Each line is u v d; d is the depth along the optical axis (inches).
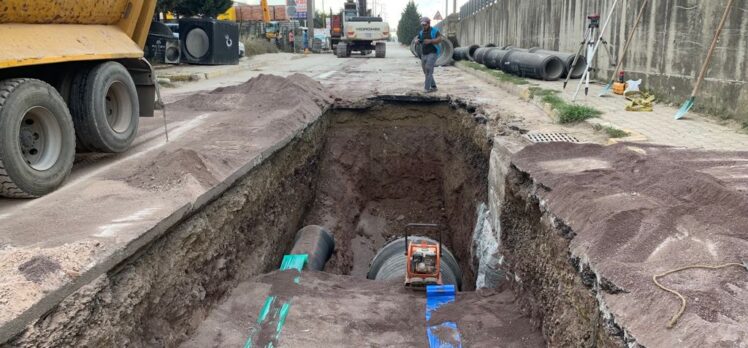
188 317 192.9
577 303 157.3
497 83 573.0
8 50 175.2
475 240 357.7
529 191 228.8
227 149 276.1
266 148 288.4
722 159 217.6
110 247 147.8
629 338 118.9
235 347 194.2
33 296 119.6
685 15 358.6
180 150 221.9
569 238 175.0
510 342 201.8
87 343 131.7
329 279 274.2
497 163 302.2
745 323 109.1
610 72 492.1
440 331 212.7
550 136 304.0
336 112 513.7
